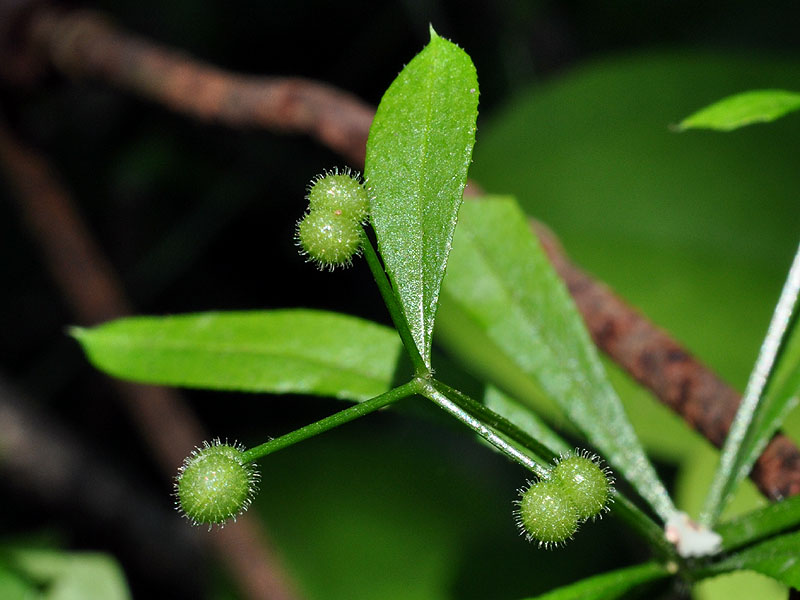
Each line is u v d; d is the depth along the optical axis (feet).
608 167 0.59
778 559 0.36
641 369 0.41
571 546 0.62
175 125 0.76
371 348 0.40
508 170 0.60
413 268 0.36
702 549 0.37
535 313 0.40
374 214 0.36
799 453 0.38
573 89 0.61
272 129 0.50
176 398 0.67
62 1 0.61
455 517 0.63
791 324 0.39
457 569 0.61
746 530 0.37
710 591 0.43
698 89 0.59
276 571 0.59
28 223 0.67
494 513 0.63
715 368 0.53
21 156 0.67
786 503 0.37
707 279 0.55
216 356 0.40
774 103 0.38
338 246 0.35
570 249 0.57
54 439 0.69
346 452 0.66
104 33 0.58
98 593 0.49
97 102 0.76
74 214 0.68
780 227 0.55
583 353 0.39
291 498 0.64
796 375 0.38
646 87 0.60
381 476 0.65
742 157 0.57
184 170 0.77
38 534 0.51
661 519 0.38
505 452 0.35
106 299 0.67
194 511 0.35
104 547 0.70
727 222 0.56
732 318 0.54
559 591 0.37
